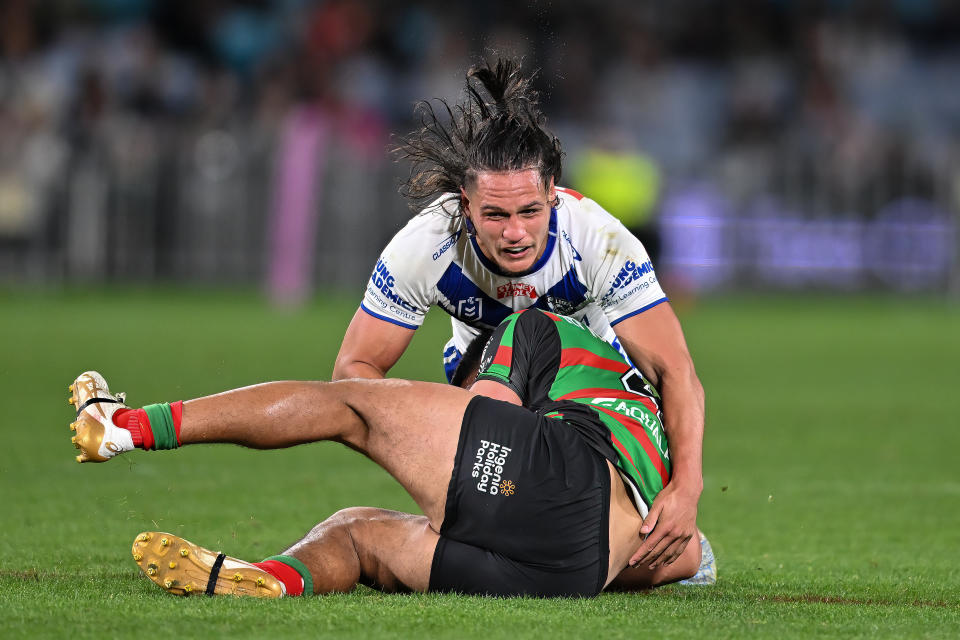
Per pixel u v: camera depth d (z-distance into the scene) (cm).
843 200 6825
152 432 1170
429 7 7662
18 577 1373
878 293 6856
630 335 1435
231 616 1112
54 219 6097
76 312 5450
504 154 1326
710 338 5181
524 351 1350
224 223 6231
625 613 1166
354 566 1266
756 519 1948
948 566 1591
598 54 7831
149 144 6159
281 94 7106
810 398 3519
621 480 1271
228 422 1186
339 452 2584
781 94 7900
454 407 1223
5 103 6506
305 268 6188
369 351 1505
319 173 6203
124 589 1259
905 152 6862
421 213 1496
